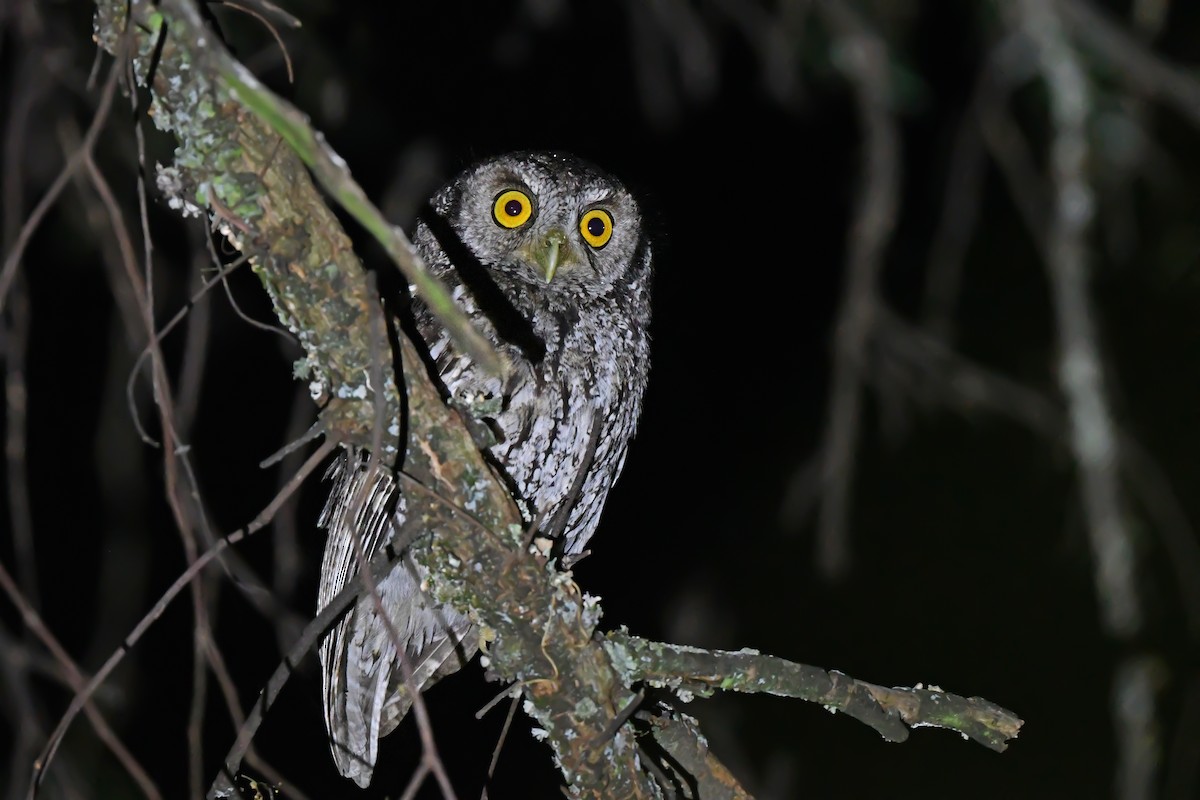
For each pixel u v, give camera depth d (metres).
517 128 12.88
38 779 4.15
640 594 15.70
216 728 10.82
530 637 5.28
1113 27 7.98
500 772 13.81
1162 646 15.11
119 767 9.94
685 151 13.95
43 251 10.59
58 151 8.82
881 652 17.77
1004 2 7.80
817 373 15.66
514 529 5.10
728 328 15.36
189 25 3.61
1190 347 16.98
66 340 11.22
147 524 11.42
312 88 10.13
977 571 18.19
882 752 17.38
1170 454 17.00
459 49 12.45
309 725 11.17
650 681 5.71
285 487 4.43
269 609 6.33
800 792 16.84
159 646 11.30
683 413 15.85
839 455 8.80
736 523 16.22
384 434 4.80
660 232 10.18
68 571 11.49
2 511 11.27
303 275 4.55
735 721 12.84
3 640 6.77
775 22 9.70
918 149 13.17
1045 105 9.73
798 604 17.25
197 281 6.66
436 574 5.23
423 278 3.58
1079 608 18.00
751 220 14.45
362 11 11.66
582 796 5.66
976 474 18.28
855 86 8.63
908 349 9.22
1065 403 11.16
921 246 13.38
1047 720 17.58
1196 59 12.09
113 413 8.94
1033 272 16.61
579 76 12.98
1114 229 9.15
